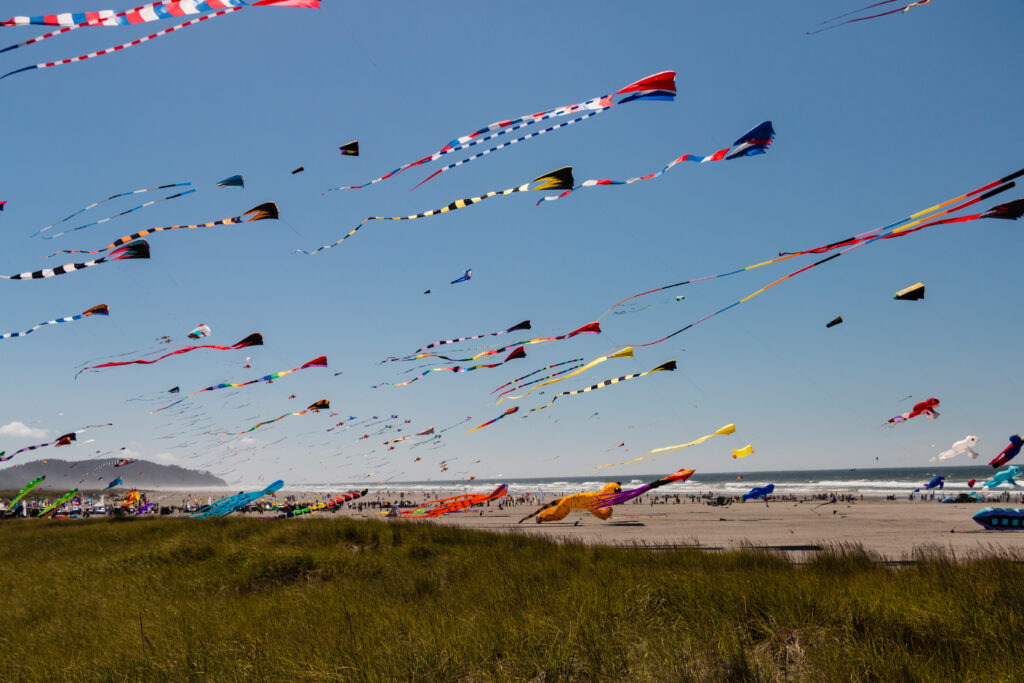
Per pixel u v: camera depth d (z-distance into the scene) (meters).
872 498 55.81
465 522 35.09
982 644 4.83
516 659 5.04
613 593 7.23
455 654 5.24
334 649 5.64
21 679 5.67
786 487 96.81
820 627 5.60
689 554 11.66
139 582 11.38
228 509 25.27
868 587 7.34
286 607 8.24
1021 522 20.47
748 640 5.41
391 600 8.38
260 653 5.70
